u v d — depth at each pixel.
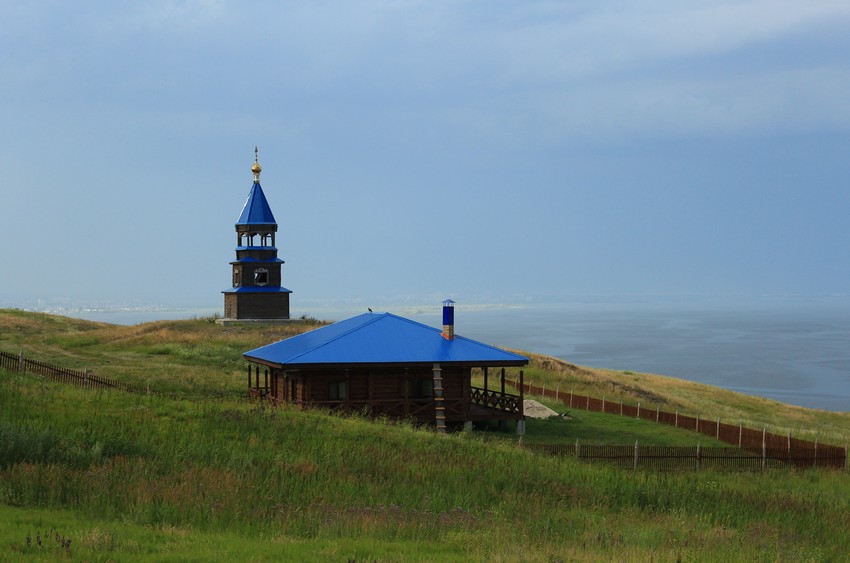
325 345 45.62
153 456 27.48
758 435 44.16
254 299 85.94
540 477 30.56
